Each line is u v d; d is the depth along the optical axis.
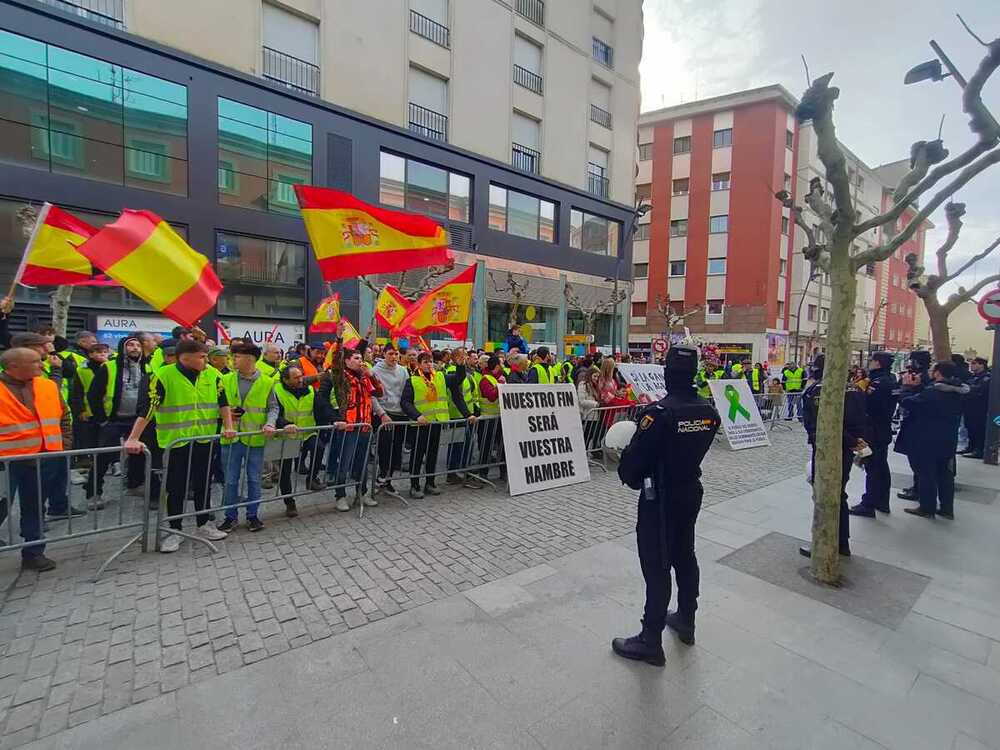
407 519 5.13
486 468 6.88
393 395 6.12
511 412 6.35
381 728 2.27
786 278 32.28
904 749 2.23
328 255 5.43
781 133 30.92
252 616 3.20
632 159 26.06
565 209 22.66
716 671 2.76
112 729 2.23
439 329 7.63
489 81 19.58
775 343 31.12
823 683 2.68
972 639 3.12
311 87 15.23
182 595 3.46
